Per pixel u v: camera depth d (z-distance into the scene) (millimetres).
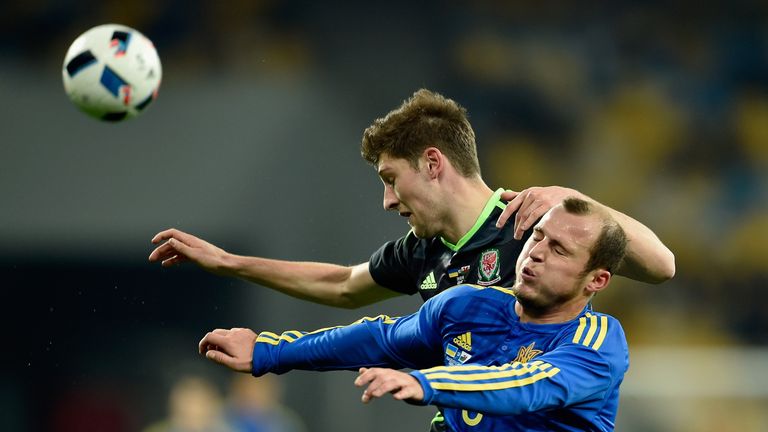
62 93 37031
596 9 52281
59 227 36781
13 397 39781
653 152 49406
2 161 36688
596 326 11391
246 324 38156
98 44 15562
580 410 11219
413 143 13531
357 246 37500
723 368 31250
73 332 39344
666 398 31250
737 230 47625
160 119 37219
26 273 38094
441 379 10055
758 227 47594
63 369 39812
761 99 51500
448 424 12102
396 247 15219
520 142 48281
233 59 45812
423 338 12242
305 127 38031
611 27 52094
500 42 50062
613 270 11453
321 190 37688
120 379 39688
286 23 47219
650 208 48062
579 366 10836
